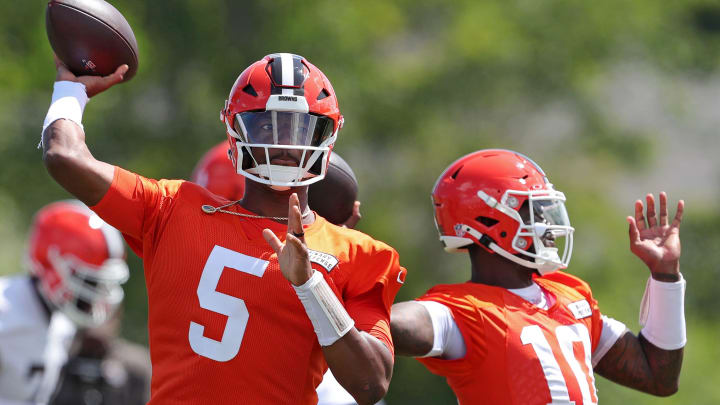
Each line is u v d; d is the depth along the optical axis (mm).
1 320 20359
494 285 14812
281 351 11227
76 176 11219
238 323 11219
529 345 13930
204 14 56312
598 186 59344
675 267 15391
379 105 57094
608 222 58094
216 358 11164
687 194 71688
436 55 58969
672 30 64625
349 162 56969
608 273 56375
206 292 11312
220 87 56656
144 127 56094
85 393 21281
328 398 15719
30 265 20906
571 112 60781
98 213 11461
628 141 61281
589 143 60469
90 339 21469
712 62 69375
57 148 11312
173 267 11438
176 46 56188
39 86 55844
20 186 55750
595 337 15062
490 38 57188
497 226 14641
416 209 57469
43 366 20859
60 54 12641
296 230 10680
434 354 13742
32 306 20719
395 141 58438
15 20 55594
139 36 53062
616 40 60188
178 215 11641
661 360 15312
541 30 58750
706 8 74000
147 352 22766
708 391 54500
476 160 15133
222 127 56312
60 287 20766
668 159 75188
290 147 11555
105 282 21172
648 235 15734
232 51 56781
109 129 55250
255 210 11969
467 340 13875
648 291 15570
